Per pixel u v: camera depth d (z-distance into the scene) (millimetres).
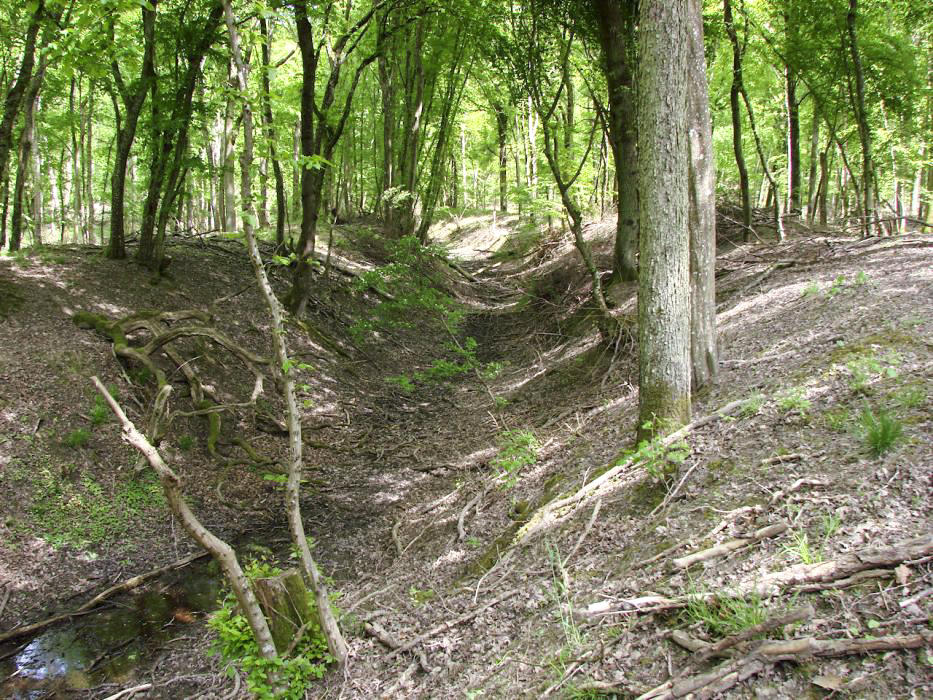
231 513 8656
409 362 16000
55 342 9773
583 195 23953
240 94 4379
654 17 5340
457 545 6770
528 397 11859
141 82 12172
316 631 4953
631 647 3494
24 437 7996
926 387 4793
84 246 14148
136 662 5629
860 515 3693
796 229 15844
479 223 38000
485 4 12359
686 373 5773
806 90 20562
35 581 6652
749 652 2977
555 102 12570
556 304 16406
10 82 13344
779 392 5781
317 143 13812
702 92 6648
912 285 7664
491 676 3957
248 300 14359
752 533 3977
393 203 20969
